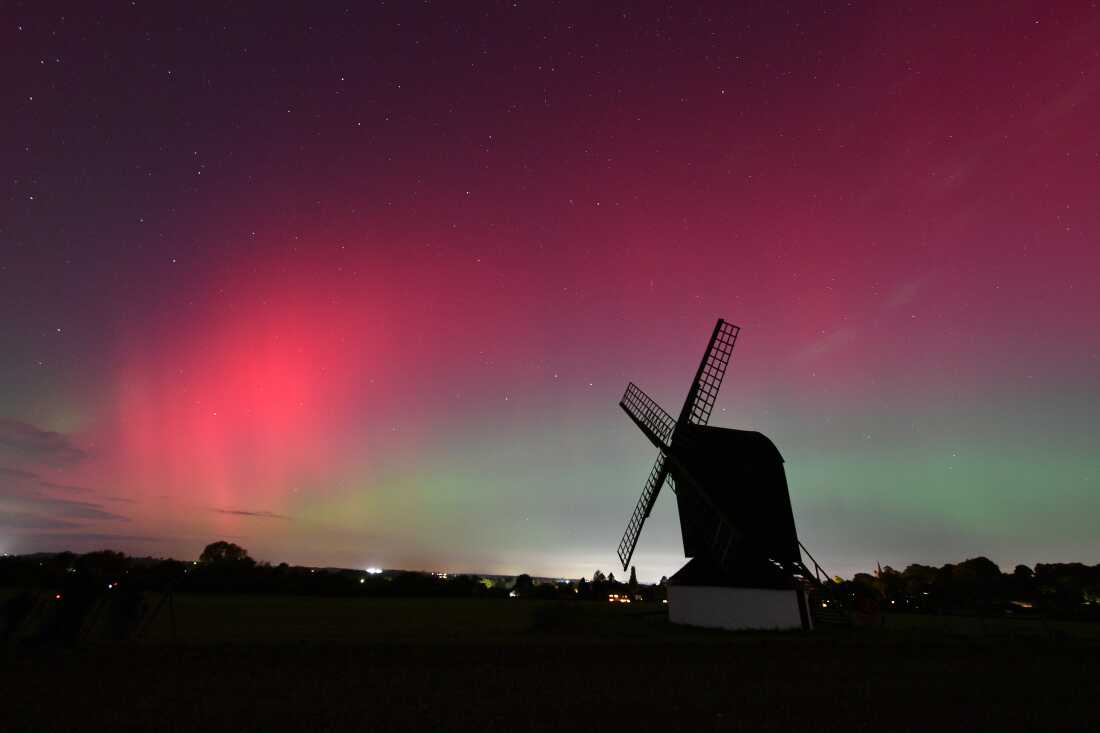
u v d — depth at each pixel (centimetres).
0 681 1265
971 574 7444
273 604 4016
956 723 1065
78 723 1002
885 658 1736
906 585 6138
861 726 1040
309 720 1035
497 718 1059
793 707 1158
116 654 1568
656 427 3206
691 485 2919
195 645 1739
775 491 2856
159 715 1050
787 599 2433
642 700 1199
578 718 1066
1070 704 1213
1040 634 2506
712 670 1516
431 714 1080
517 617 3262
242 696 1190
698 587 2698
